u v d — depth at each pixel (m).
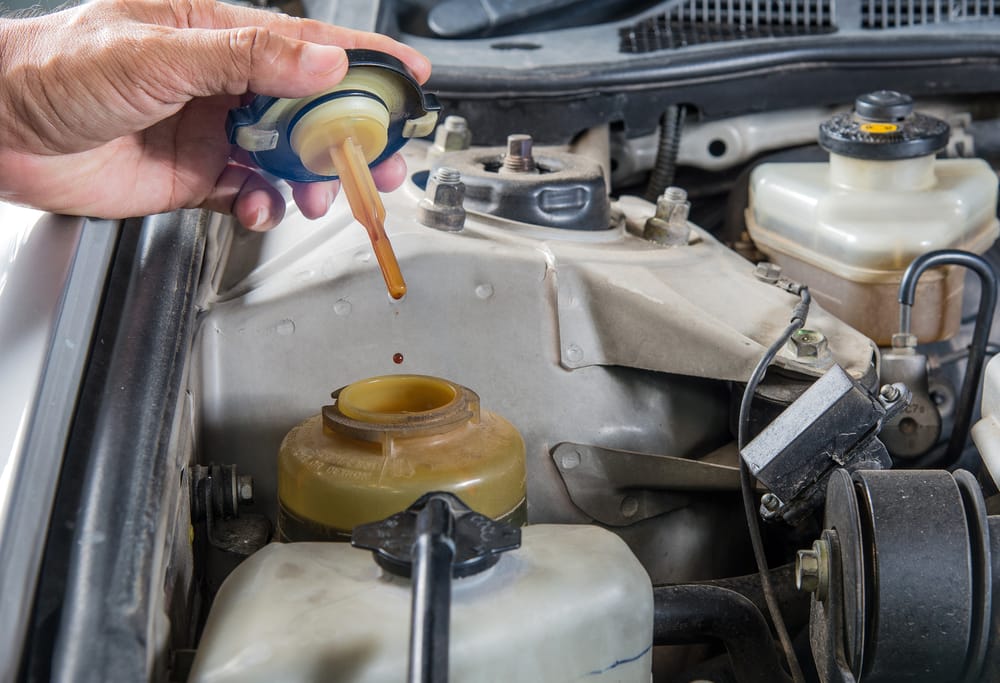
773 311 0.99
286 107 0.74
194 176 0.90
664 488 0.96
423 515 0.60
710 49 1.41
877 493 0.72
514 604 0.63
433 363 0.94
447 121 1.23
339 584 0.66
